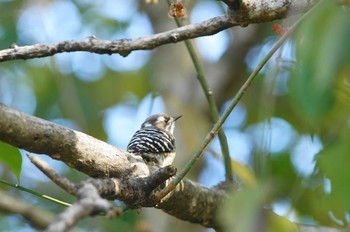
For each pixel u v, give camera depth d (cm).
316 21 479
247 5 820
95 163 853
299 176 888
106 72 2002
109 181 762
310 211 976
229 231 523
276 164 1242
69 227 493
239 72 1733
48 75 1923
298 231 979
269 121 686
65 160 831
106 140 1927
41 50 845
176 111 1731
